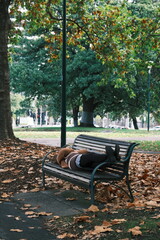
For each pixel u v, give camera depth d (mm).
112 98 46500
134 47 20016
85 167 6688
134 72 37156
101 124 121625
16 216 5797
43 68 46281
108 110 52250
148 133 33625
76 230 5020
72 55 44688
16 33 20969
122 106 51281
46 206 6340
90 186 6008
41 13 20000
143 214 5484
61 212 5945
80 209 6062
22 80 43531
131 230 4672
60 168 7160
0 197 7047
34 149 12672
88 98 43781
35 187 7848
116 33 19797
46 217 5711
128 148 6277
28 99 49031
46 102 64188
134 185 7777
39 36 44469
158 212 5555
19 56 47594
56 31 21750
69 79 43844
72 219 5516
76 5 20328
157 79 44312
